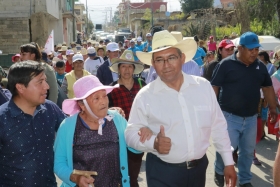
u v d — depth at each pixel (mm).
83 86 2828
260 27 22297
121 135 2959
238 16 22438
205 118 3027
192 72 5801
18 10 22453
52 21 30922
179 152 2994
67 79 6504
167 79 2977
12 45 22297
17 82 2770
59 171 2799
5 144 2758
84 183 2607
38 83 2814
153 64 3076
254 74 4641
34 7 22500
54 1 26750
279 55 7730
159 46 2982
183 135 2975
